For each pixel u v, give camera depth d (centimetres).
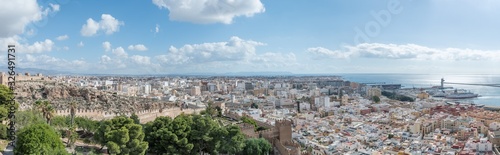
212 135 12456
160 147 11994
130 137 10950
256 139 14262
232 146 12706
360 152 19688
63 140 12862
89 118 18212
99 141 11481
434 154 19612
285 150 14925
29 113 12888
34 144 9031
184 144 11731
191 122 12575
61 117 15412
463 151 19862
